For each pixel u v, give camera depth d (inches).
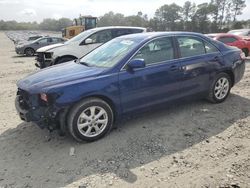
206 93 242.1
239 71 262.7
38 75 198.2
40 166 164.1
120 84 191.8
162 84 210.2
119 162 164.7
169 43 218.8
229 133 197.8
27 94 181.9
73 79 182.9
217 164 160.4
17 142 194.4
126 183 145.7
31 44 912.3
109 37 443.8
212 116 226.2
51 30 5684.1
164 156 170.1
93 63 211.2
